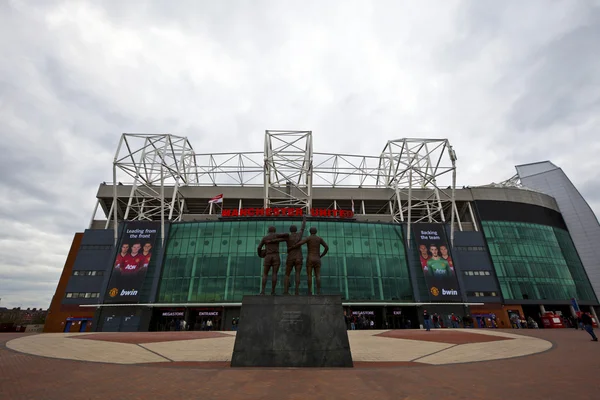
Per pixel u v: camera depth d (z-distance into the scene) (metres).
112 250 54.34
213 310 51.97
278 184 65.56
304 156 62.69
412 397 7.79
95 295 52.12
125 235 55.28
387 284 53.66
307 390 8.50
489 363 13.00
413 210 70.50
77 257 54.50
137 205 64.56
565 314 61.53
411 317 53.59
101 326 49.25
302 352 12.49
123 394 8.08
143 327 49.22
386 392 8.27
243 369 11.54
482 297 55.81
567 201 73.88
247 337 12.73
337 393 8.20
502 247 62.00
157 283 51.75
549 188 77.25
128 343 21.45
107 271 52.72
